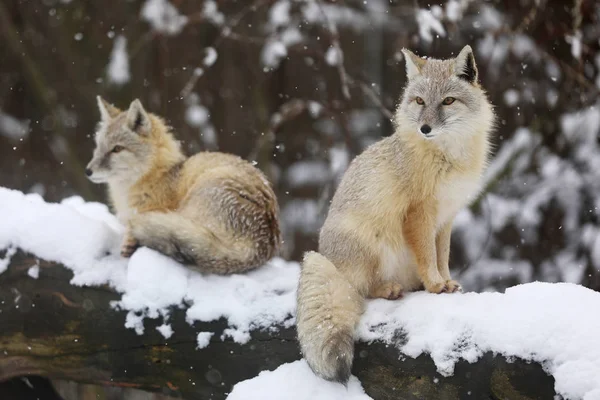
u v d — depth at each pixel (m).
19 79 23.33
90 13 22.55
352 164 8.77
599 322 6.21
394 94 18.59
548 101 15.23
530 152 14.69
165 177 11.34
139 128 11.35
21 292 8.77
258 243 9.42
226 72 22.00
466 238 14.91
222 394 8.03
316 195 21.02
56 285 8.62
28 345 8.84
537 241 15.03
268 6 20.59
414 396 6.89
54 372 8.88
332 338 6.88
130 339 8.27
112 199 12.07
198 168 11.16
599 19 14.54
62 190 22.00
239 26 21.73
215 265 8.80
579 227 14.57
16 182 22.33
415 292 8.15
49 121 22.61
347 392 7.03
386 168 8.15
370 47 18.75
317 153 20.91
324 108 17.62
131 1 22.20
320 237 8.73
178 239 8.65
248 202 9.62
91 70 22.61
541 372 6.25
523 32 14.93
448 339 6.74
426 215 8.05
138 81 21.89
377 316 7.32
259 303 8.02
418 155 7.95
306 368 7.27
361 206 8.12
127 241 8.88
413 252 8.12
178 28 18.92
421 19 12.66
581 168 14.58
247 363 7.83
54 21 22.83
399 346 6.99
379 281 8.19
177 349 8.12
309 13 17.56
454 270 15.66
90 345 8.49
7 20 21.89
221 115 22.02
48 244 8.76
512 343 6.40
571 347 6.13
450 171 8.02
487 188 14.76
